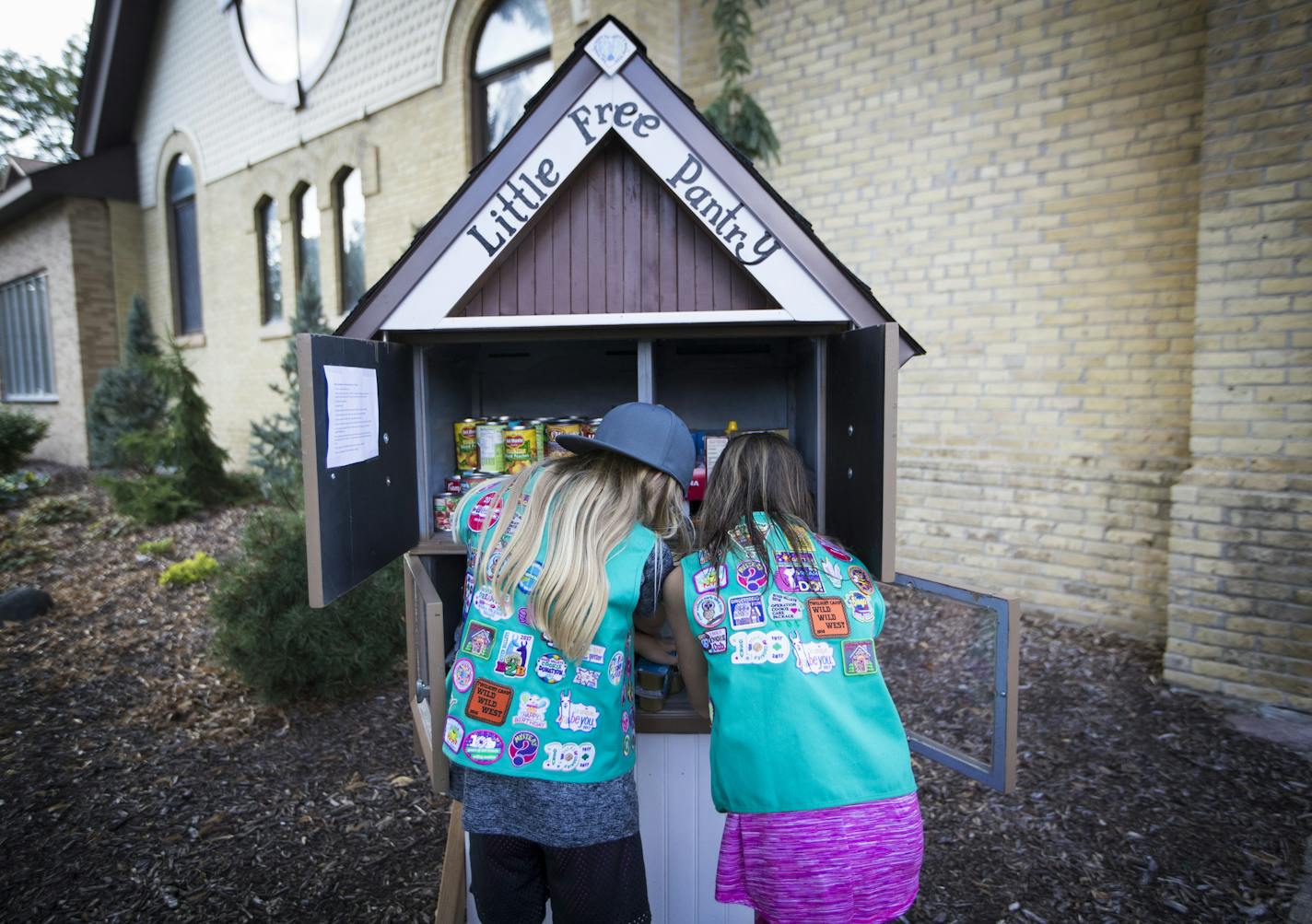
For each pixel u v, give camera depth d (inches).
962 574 194.2
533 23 262.1
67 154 990.4
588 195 87.7
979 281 186.9
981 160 184.1
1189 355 163.3
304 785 133.6
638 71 82.7
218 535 284.5
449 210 84.4
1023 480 184.2
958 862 110.8
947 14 185.3
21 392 561.3
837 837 62.7
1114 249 170.1
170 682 172.9
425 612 76.8
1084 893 103.7
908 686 160.1
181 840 118.6
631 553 67.1
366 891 107.3
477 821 66.7
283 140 364.5
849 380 80.7
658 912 90.7
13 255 533.3
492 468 101.6
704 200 83.3
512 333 88.1
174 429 319.6
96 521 309.7
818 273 83.0
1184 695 150.0
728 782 66.7
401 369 88.2
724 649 67.3
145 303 450.9
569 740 65.3
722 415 117.2
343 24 321.1
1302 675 139.8
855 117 200.5
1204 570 148.4
